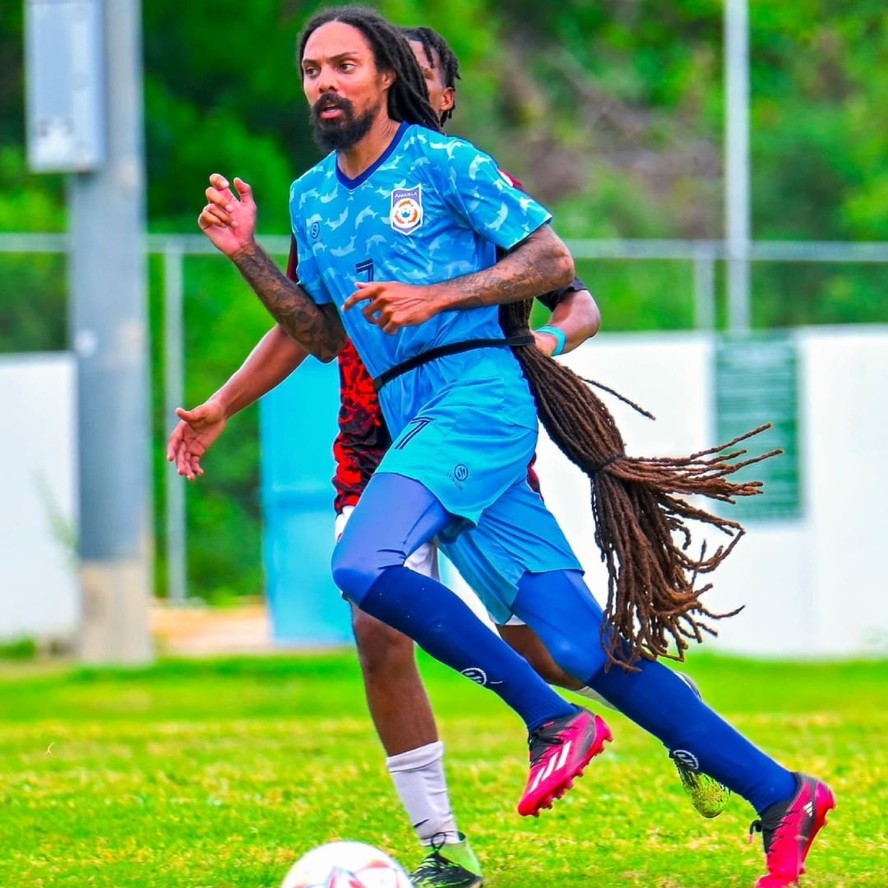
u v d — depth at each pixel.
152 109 79.38
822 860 17.38
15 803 21.81
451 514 15.09
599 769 23.31
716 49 108.75
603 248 56.16
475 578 15.91
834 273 61.41
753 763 15.48
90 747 28.42
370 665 16.53
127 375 43.88
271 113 84.94
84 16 43.19
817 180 98.00
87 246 43.81
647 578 15.45
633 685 15.47
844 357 44.44
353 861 13.86
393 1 86.81
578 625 15.53
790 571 44.62
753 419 44.72
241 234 16.41
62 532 47.75
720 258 53.50
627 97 109.25
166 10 83.06
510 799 21.30
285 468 46.75
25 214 73.56
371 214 15.44
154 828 19.95
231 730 30.16
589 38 109.94
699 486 15.75
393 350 15.61
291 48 84.62
